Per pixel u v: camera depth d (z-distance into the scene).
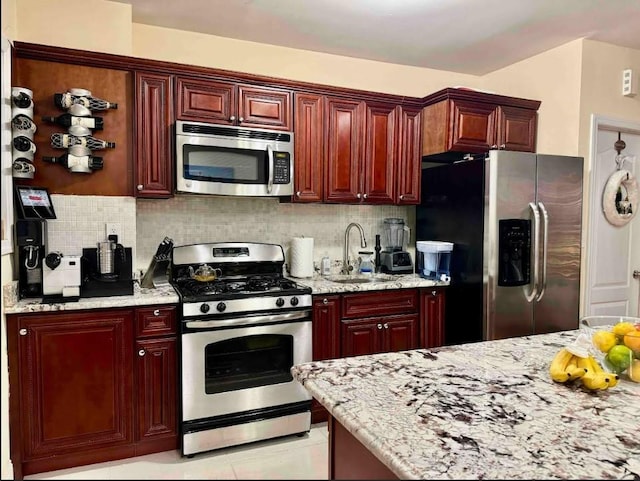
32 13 2.58
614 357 1.29
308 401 2.84
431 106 3.45
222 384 2.63
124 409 2.46
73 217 2.60
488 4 2.75
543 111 3.57
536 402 1.14
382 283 3.12
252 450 2.66
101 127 2.59
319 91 3.16
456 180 3.27
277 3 2.74
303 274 3.38
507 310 3.03
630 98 3.52
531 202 3.06
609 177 3.54
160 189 2.76
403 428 0.99
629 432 0.99
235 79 2.91
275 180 2.96
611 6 2.78
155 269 2.84
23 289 2.39
